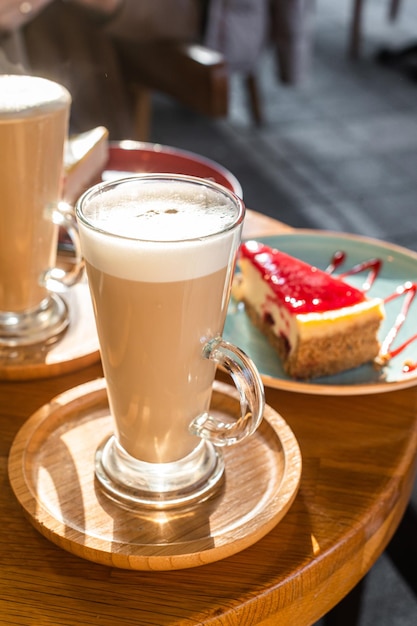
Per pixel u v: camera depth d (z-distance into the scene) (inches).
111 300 21.3
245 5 79.0
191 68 59.2
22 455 23.8
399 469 24.6
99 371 27.5
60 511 22.7
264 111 110.2
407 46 128.8
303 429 25.8
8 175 25.5
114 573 21.8
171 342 21.5
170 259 20.5
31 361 26.9
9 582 21.5
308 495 23.7
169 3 63.1
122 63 67.4
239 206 21.7
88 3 55.9
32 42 60.8
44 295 28.4
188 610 21.0
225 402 26.1
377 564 44.8
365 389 26.4
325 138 103.4
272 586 21.5
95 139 33.4
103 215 21.7
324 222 83.5
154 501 22.8
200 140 101.3
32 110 25.1
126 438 23.1
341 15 150.7
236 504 23.0
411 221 84.5
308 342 27.8
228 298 22.5
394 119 109.5
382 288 31.7
